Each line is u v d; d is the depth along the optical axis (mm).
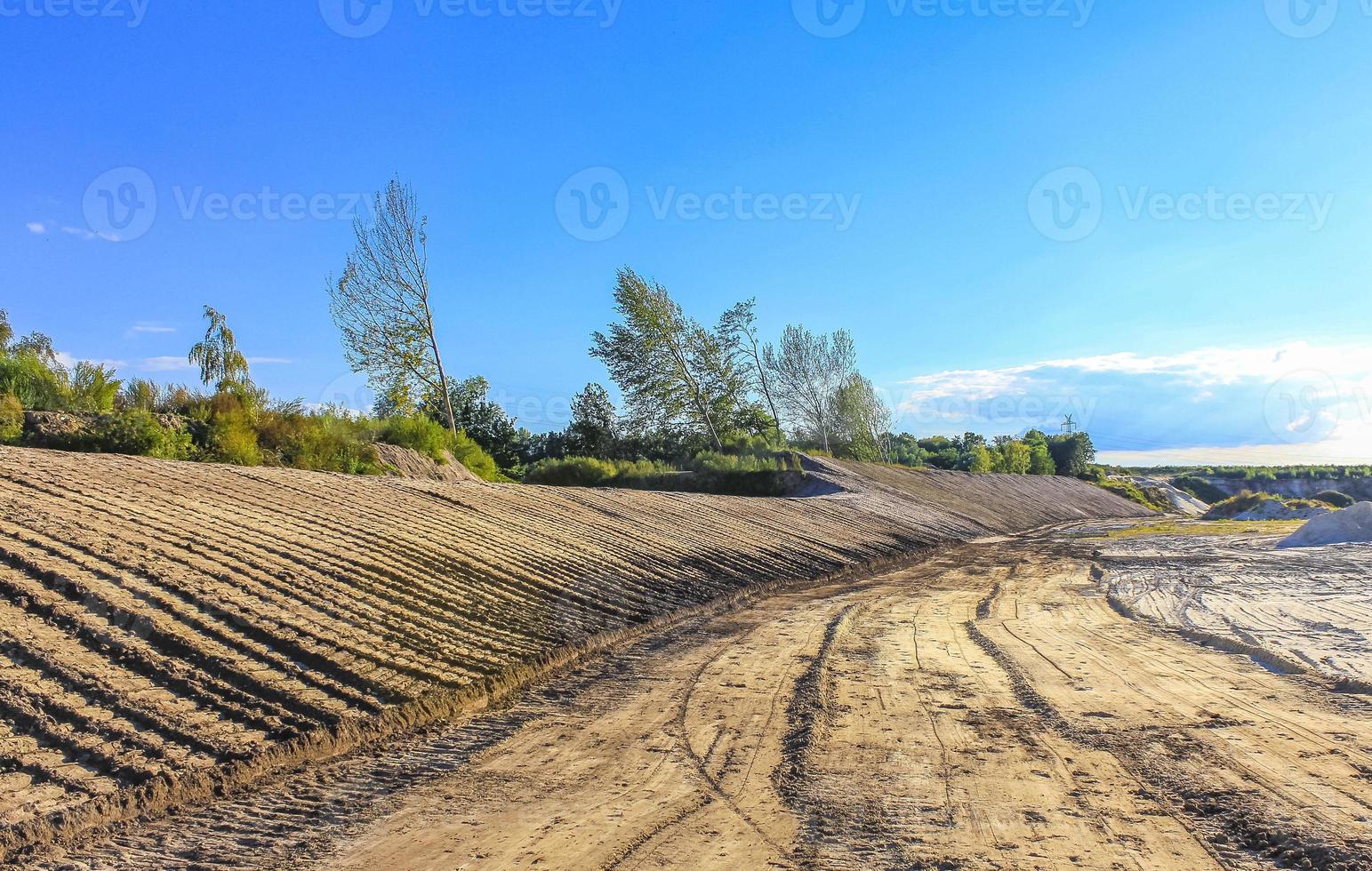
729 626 14047
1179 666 10609
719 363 58438
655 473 46906
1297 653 11250
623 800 6125
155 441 18688
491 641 10555
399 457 28141
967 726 7918
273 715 7227
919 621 14508
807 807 5934
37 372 19281
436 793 6277
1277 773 6441
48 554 9156
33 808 5359
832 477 44312
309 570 11109
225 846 5320
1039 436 103500
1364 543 26641
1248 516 48562
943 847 5227
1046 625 14062
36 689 6641
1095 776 6480
